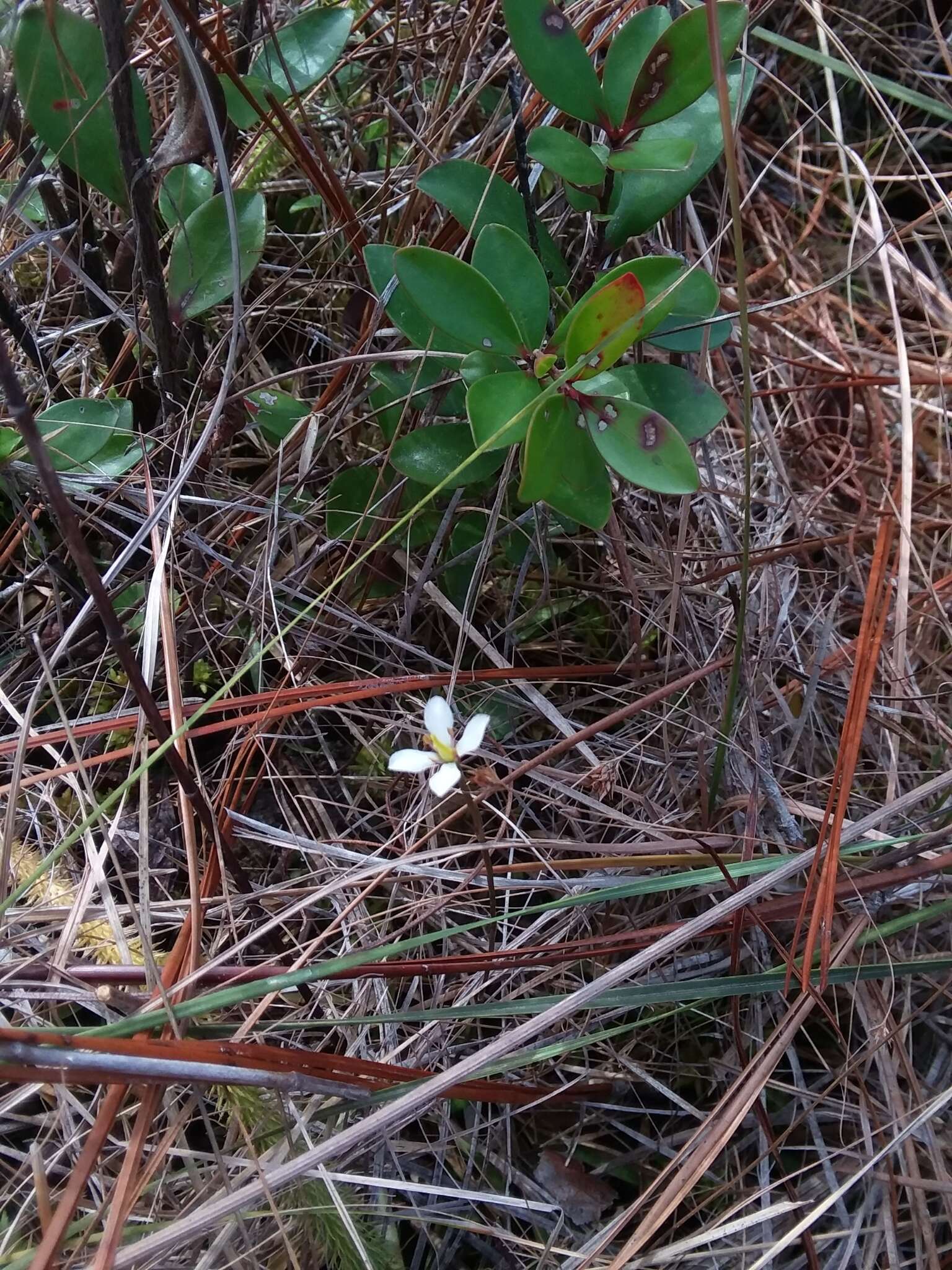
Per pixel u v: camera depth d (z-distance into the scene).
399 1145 0.32
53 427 0.34
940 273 0.55
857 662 0.32
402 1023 0.33
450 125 0.39
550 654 0.41
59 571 0.36
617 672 0.39
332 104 0.44
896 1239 0.32
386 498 0.37
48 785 0.34
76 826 0.35
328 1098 0.31
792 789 0.37
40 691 0.35
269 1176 0.27
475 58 0.41
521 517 0.38
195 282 0.35
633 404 0.30
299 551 0.39
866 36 0.53
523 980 0.34
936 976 0.35
